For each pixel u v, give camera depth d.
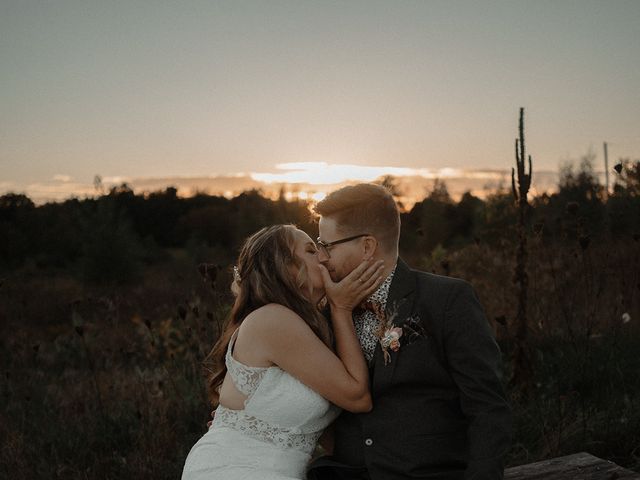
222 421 2.48
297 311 2.42
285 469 2.36
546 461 2.94
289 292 2.44
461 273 7.37
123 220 18.19
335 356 2.30
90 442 4.37
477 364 2.12
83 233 17.70
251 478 2.28
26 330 9.70
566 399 4.15
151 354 6.47
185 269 18.78
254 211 22.31
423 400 2.22
